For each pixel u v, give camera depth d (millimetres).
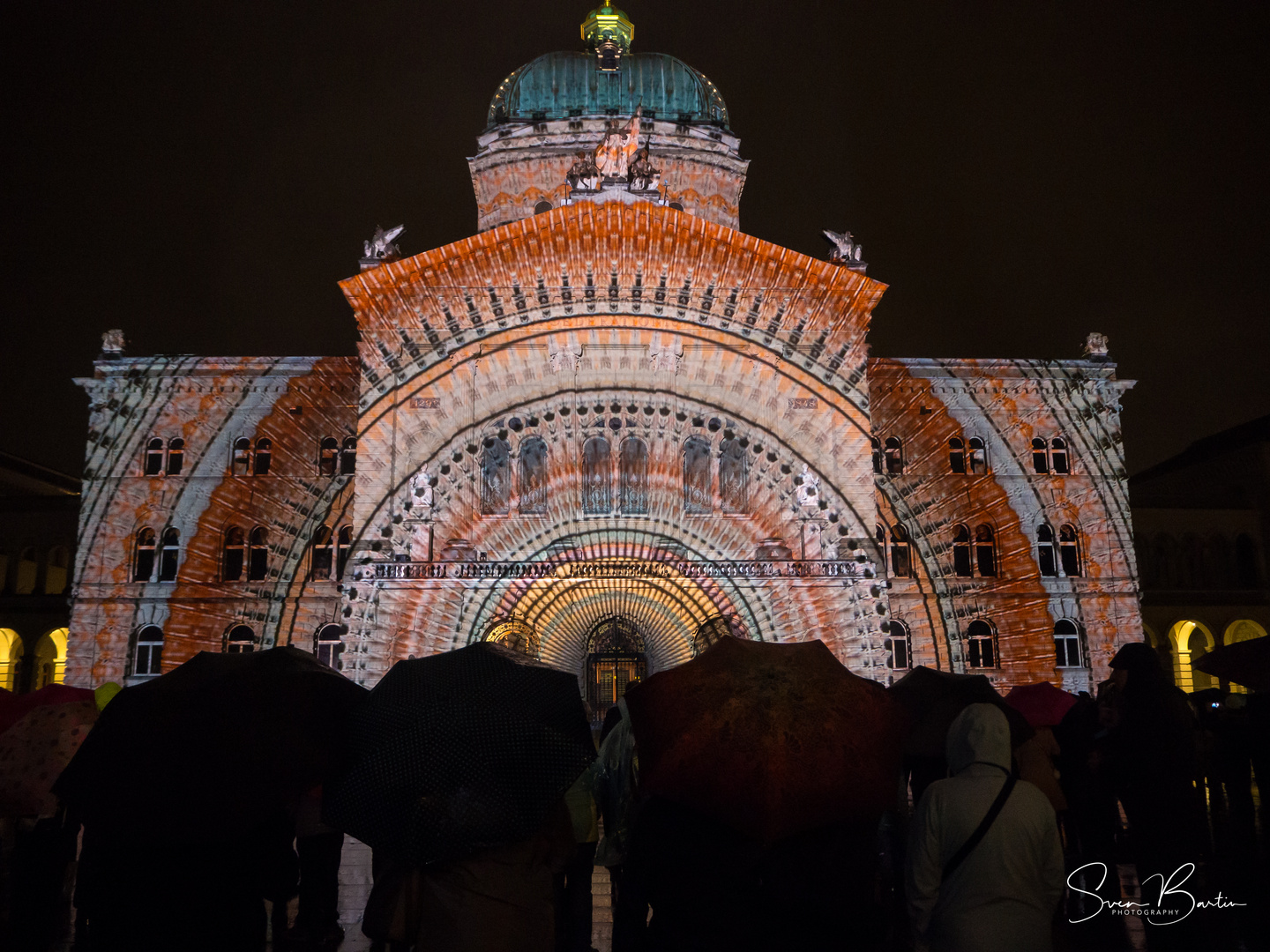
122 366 34406
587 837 8516
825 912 6168
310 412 34438
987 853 6121
